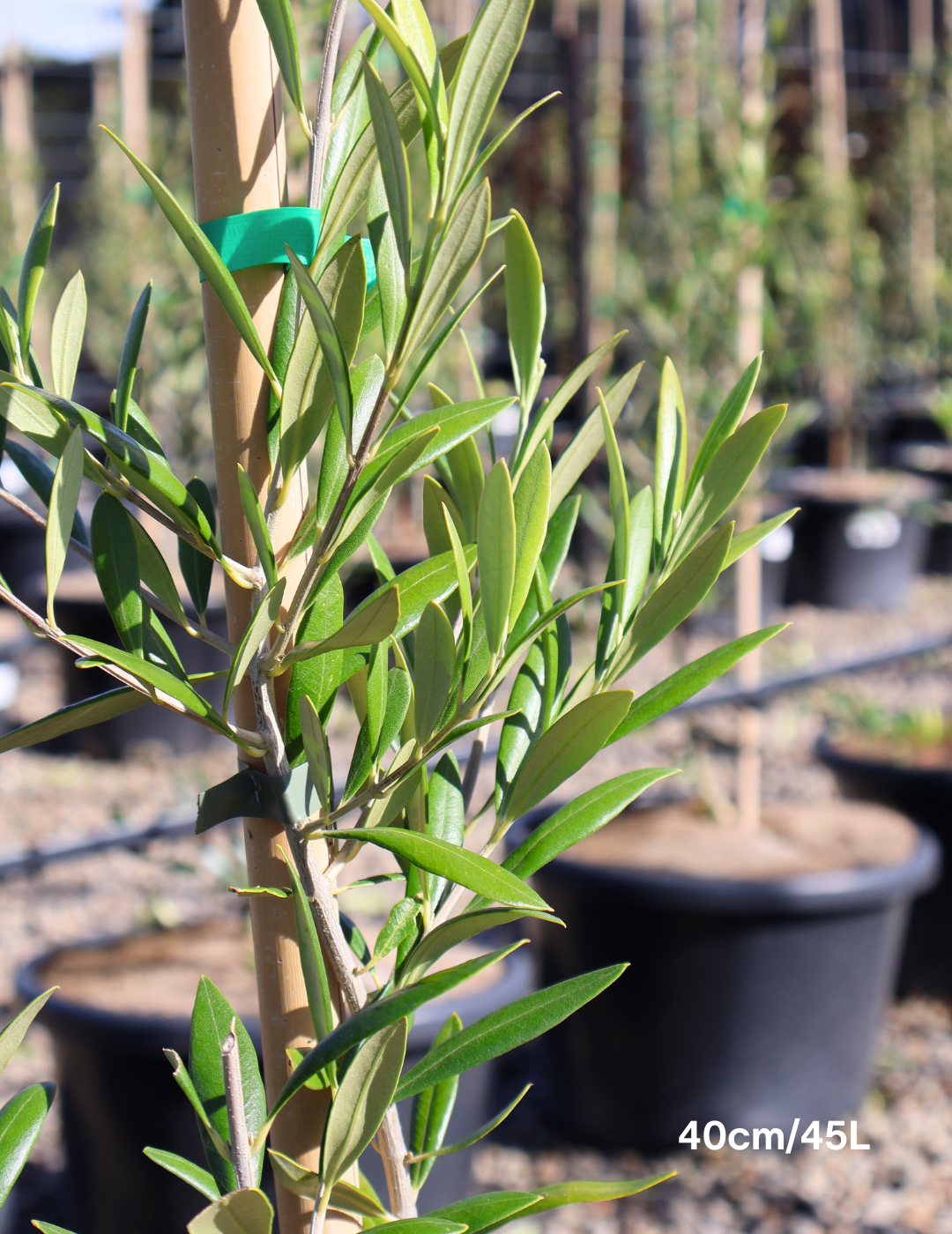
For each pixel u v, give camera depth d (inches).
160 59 213.6
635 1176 65.6
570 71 133.4
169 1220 50.9
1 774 127.7
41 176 197.6
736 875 63.9
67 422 20.7
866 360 198.2
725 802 74.2
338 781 74.0
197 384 106.0
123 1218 52.1
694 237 98.7
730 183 81.4
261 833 22.5
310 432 21.0
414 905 22.3
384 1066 21.1
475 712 20.5
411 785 21.5
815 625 181.8
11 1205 60.7
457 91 18.7
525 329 22.7
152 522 100.5
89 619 131.2
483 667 21.4
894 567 191.8
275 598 20.0
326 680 22.1
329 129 21.2
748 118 79.9
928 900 84.4
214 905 93.7
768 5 82.4
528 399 22.8
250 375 21.7
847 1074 67.6
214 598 119.6
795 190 172.6
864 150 234.1
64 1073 52.3
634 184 163.2
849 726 117.6
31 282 21.6
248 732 21.3
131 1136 50.4
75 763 132.1
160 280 136.4
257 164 21.5
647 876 63.2
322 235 21.2
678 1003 64.4
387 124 18.8
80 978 53.4
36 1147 66.9
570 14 138.3
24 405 20.9
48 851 71.6
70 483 19.4
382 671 21.7
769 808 77.5
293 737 22.0
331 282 20.7
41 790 122.8
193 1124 50.0
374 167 21.1
